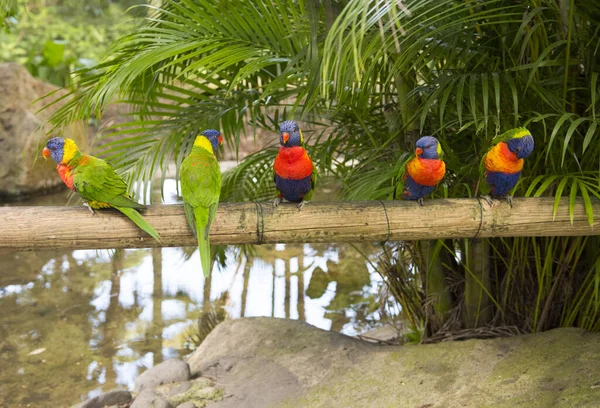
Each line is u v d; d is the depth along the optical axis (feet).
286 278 21.42
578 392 9.78
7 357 16.06
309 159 9.09
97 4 40.70
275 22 10.41
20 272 21.80
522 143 8.71
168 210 9.18
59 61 37.04
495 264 12.61
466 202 9.55
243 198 14.46
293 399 11.89
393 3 6.73
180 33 10.80
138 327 17.85
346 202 9.50
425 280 13.37
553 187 10.72
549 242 11.64
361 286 20.62
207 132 9.58
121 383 14.87
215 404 12.27
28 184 29.73
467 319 12.98
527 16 9.07
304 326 14.37
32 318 18.29
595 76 9.21
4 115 29.14
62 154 8.93
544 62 9.43
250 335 14.55
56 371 15.43
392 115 11.89
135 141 11.87
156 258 23.56
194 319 18.38
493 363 11.35
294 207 9.33
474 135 11.48
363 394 11.51
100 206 9.09
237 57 10.21
